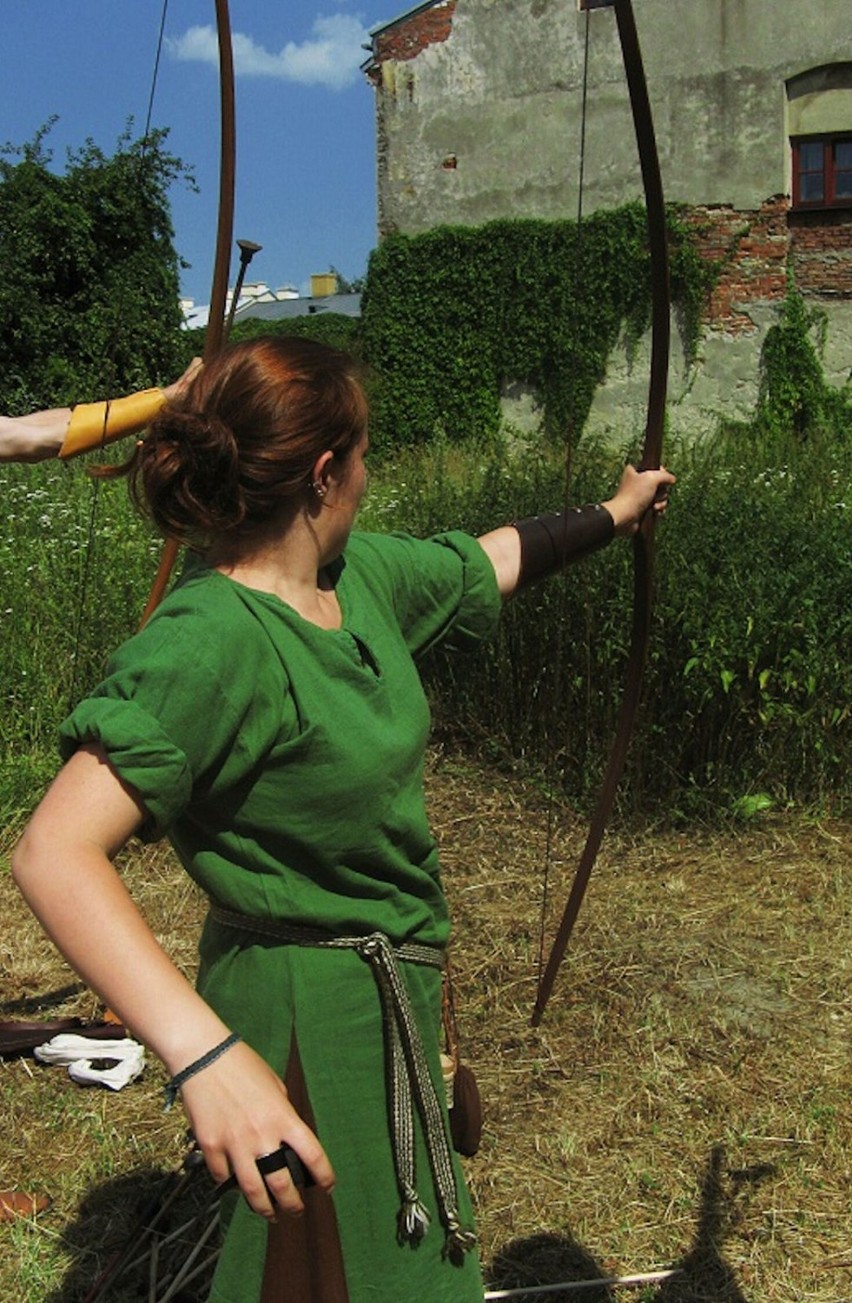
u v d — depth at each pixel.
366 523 7.31
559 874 4.34
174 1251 2.51
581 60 14.55
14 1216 2.63
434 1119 1.56
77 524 6.91
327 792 1.47
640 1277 2.44
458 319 15.30
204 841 1.49
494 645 5.21
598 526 2.18
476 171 15.19
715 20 13.99
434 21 15.18
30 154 16.73
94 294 16.42
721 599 4.72
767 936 3.83
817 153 14.06
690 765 4.80
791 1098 3.01
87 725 1.32
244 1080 1.21
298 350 1.52
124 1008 1.21
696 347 14.45
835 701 4.70
